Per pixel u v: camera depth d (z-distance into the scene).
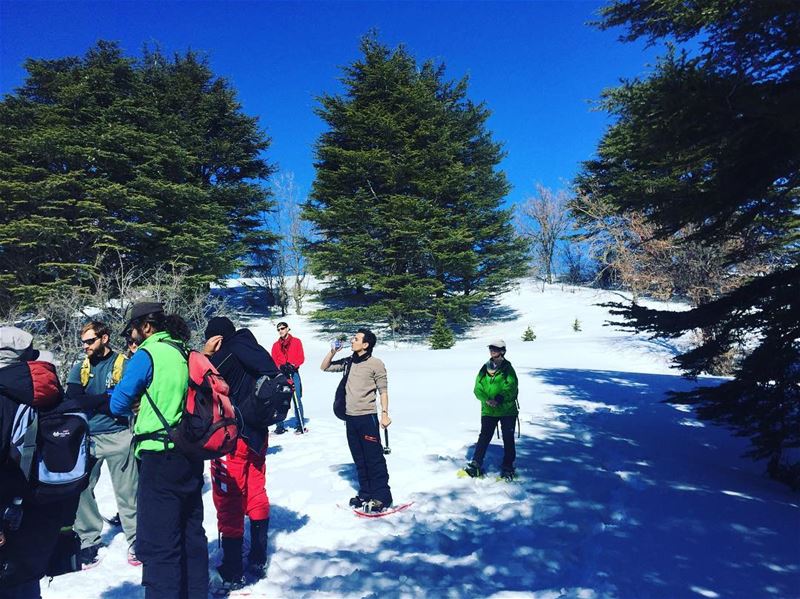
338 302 37.41
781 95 5.77
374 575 3.78
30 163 26.25
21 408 2.51
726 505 5.28
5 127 26.48
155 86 34.34
